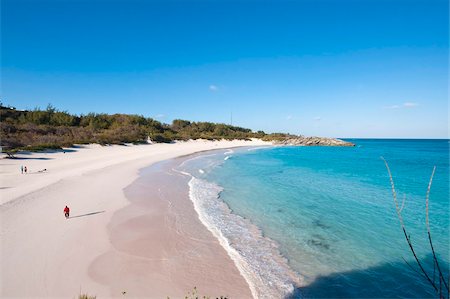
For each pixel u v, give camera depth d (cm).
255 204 1842
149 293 850
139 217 1479
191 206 1736
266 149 7962
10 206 1478
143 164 3456
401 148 9588
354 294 882
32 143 3844
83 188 1981
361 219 1580
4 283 848
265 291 886
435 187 2539
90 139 4853
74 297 809
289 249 1180
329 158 5238
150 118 8294
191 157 4731
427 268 1048
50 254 1026
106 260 1017
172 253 1101
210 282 923
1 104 5753
